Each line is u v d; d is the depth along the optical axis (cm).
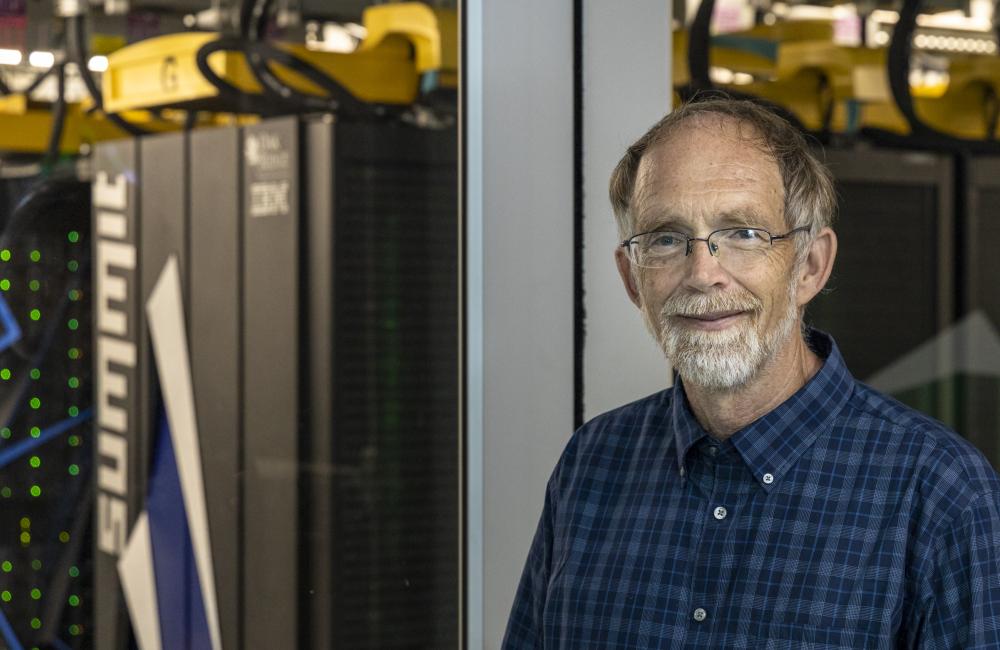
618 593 145
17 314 189
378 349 204
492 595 204
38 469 192
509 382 203
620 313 207
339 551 204
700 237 137
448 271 206
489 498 203
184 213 196
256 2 196
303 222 200
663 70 209
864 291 242
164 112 193
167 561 198
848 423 138
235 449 200
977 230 249
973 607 127
